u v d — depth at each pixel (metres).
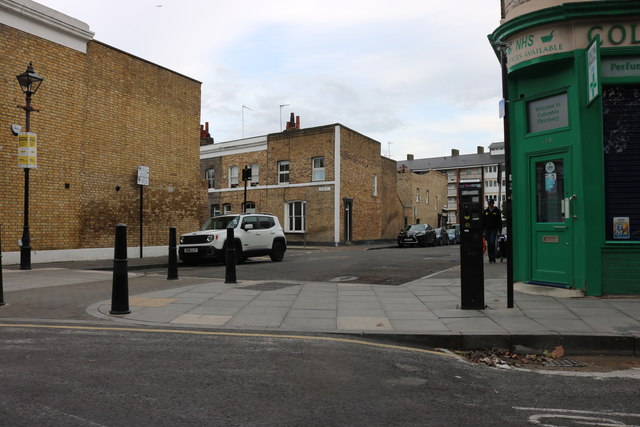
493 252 13.44
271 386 3.71
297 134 29.23
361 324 5.92
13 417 3.02
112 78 15.56
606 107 7.54
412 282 9.69
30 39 13.12
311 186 28.48
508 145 6.66
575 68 7.43
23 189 12.92
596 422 3.23
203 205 19.25
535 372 4.48
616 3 7.18
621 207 7.47
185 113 18.47
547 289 7.75
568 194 7.64
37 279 9.98
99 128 15.10
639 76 7.39
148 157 16.84
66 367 4.08
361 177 30.53
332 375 4.03
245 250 14.85
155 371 4.01
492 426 3.12
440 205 48.53
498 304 7.02
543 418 3.28
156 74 17.22
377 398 3.54
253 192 30.97
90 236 14.79
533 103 8.27
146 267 13.68
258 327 5.76
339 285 9.32
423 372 4.26
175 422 2.99
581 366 4.82
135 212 16.33
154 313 6.54
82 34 14.39
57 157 13.84
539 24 7.61
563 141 7.67
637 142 7.47
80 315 6.37
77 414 3.08
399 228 36.84
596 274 7.36
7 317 6.22
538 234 8.09
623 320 5.94
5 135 12.50
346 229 28.73
